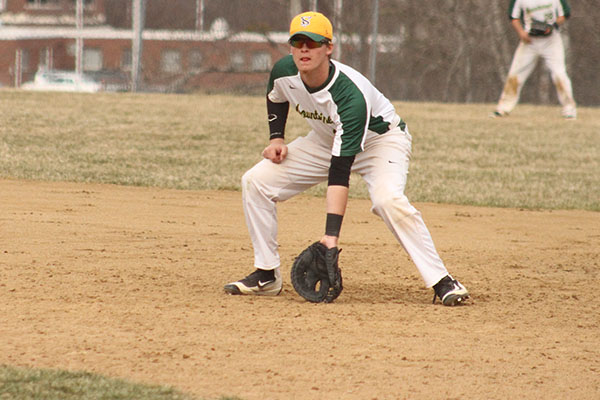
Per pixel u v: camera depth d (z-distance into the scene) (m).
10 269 17.70
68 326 13.58
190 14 80.50
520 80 58.38
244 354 12.48
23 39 111.38
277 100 16.53
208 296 16.22
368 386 11.39
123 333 13.30
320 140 16.50
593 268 20.67
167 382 11.17
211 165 37.00
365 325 14.38
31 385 10.69
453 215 28.86
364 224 26.36
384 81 83.00
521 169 39.62
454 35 83.94
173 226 24.31
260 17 83.38
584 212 30.69
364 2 79.88
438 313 15.45
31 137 41.34
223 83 78.31
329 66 15.31
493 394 11.29
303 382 11.43
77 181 32.16
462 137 48.56
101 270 18.11
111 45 108.75
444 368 12.23
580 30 81.31
